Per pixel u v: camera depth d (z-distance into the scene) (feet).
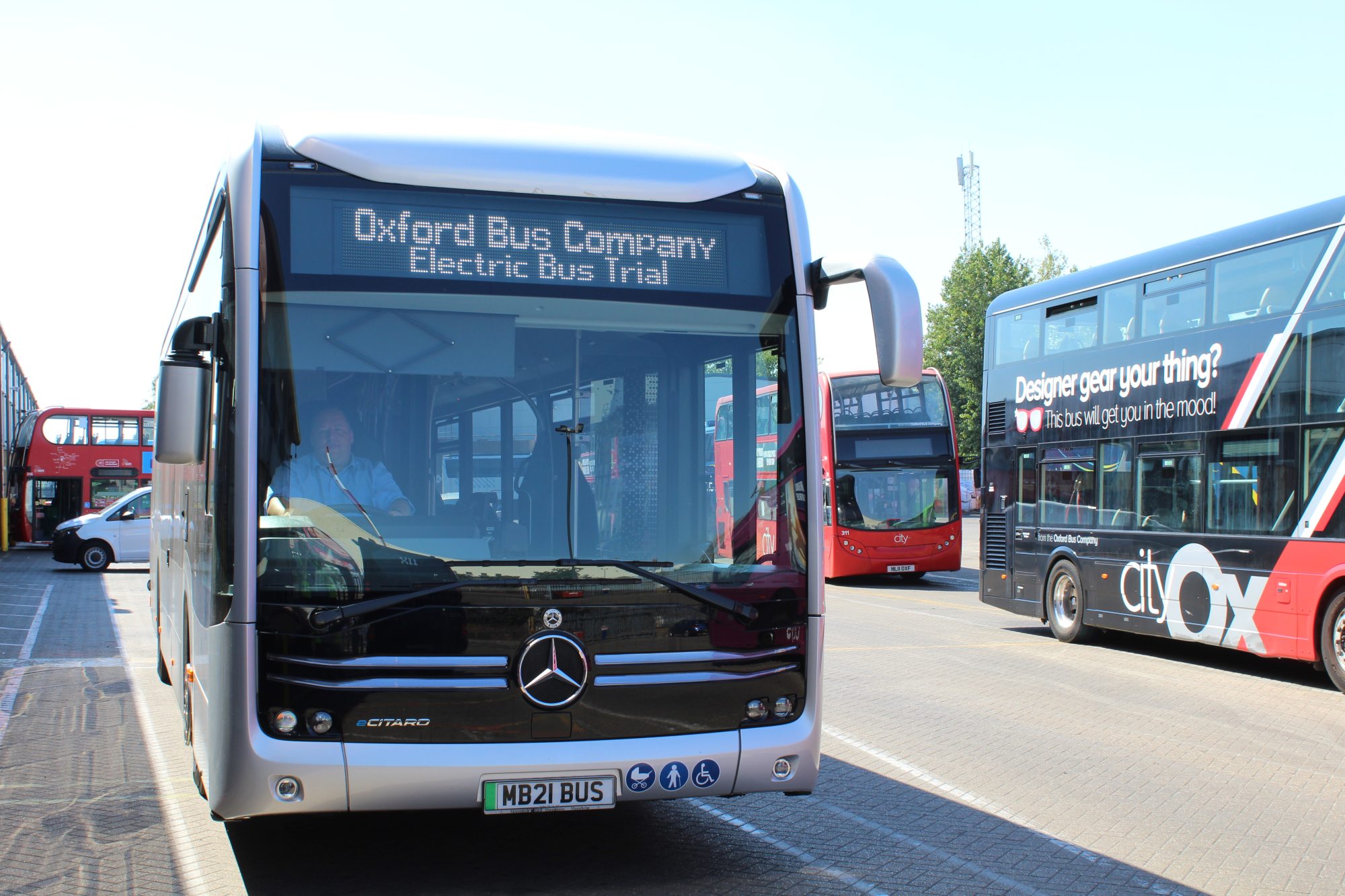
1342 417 34.24
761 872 17.57
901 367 16.21
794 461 16.83
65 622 53.98
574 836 19.53
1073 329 47.85
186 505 21.86
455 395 15.60
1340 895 17.01
